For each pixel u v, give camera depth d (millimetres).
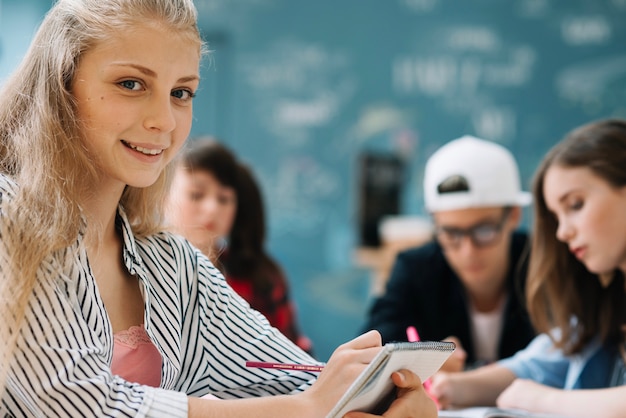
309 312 5578
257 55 5559
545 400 2012
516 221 2719
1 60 4961
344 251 5562
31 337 1166
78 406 1154
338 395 1269
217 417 1204
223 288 1511
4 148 1300
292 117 5578
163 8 1261
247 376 1479
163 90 1252
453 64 5621
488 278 2643
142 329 1371
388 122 5602
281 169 5570
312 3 5562
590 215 1981
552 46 5637
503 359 2662
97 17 1241
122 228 1375
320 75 5582
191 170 2863
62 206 1222
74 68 1253
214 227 2871
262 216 2963
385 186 4105
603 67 5613
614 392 1920
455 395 2184
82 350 1184
